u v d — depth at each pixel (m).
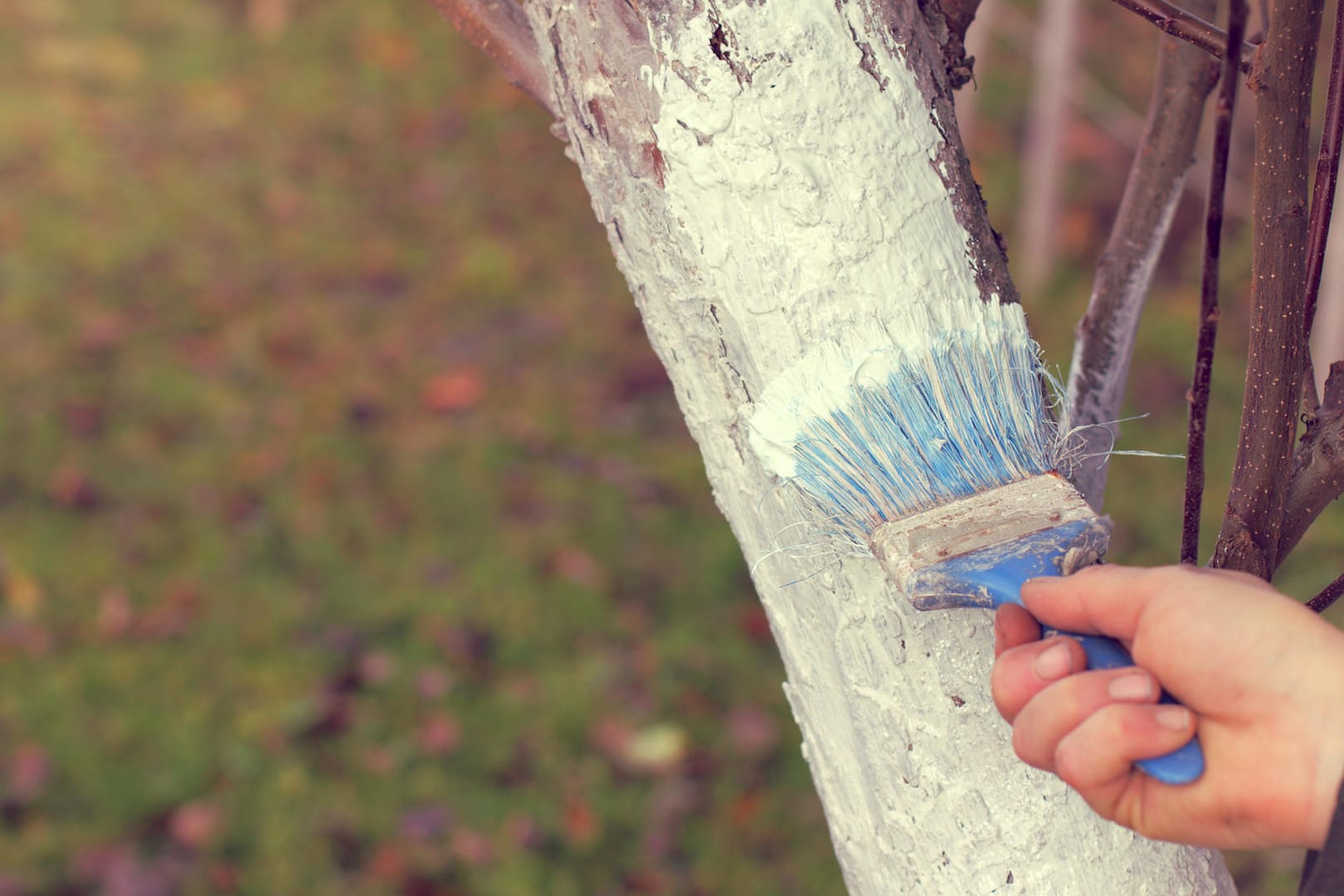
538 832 2.93
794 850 2.90
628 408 4.33
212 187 5.48
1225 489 3.82
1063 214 4.95
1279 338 0.76
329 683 3.28
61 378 4.30
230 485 3.91
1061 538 0.77
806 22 0.73
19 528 3.69
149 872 2.82
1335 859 0.60
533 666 3.35
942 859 0.81
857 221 0.76
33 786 2.99
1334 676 0.62
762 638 3.45
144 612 3.46
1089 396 1.11
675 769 3.09
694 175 0.75
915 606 0.77
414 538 3.75
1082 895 0.79
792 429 0.79
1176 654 0.66
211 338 4.57
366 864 2.85
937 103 0.78
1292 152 0.72
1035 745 0.70
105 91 6.09
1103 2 5.92
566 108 0.79
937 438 0.81
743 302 0.77
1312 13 0.69
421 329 4.71
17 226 5.07
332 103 6.14
